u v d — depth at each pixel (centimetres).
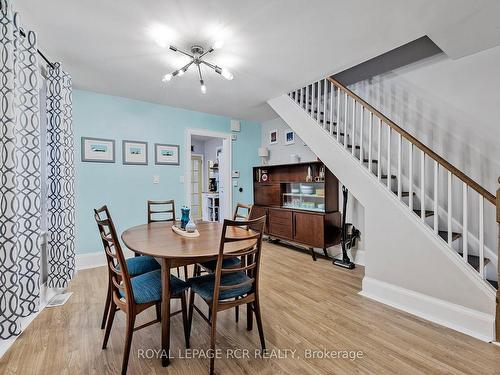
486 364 158
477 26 198
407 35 213
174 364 159
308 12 183
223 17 188
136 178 380
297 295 255
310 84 324
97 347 174
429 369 154
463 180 199
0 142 163
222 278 181
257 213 474
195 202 731
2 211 164
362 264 352
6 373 149
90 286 275
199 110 437
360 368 155
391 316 215
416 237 224
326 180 362
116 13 183
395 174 316
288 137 478
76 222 335
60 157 254
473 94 255
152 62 259
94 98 346
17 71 175
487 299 188
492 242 245
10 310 169
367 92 345
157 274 185
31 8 176
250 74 290
